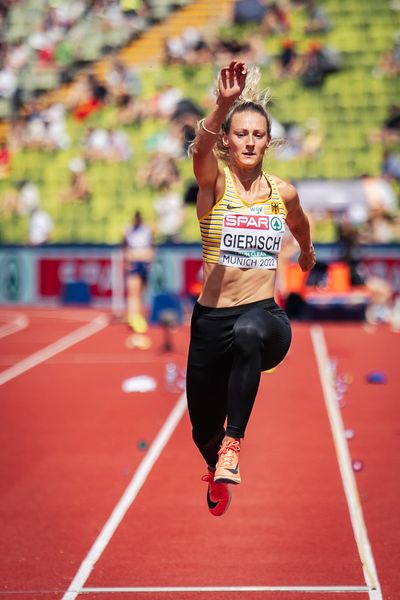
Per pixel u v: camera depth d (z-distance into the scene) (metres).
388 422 15.55
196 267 33.97
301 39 41.12
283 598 8.18
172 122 38.97
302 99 39.38
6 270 36.56
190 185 37.91
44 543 9.77
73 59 43.22
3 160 40.94
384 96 39.44
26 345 25.92
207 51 41.19
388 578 8.62
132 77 41.06
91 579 8.73
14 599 8.24
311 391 18.44
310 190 32.31
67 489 11.80
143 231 27.39
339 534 9.91
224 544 9.67
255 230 6.72
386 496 11.28
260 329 6.48
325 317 30.33
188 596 8.27
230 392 6.43
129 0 41.88
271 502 11.13
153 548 9.58
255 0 41.50
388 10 41.75
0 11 44.56
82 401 17.69
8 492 11.71
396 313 29.17
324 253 32.62
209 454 7.47
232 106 6.67
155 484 11.97
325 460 13.08
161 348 24.88
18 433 15.05
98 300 35.69
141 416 16.22
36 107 42.09
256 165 6.71
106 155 39.53
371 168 37.47
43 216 38.50
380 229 33.38
